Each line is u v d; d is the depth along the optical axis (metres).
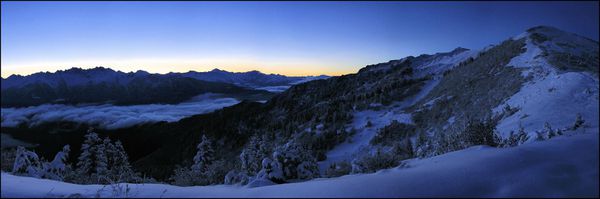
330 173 9.18
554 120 19.44
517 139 10.80
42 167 11.45
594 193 4.38
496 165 5.16
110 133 146.62
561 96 25.00
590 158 5.29
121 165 23.08
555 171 4.91
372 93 126.75
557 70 43.28
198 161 27.33
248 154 15.52
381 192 4.45
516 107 32.41
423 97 113.19
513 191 4.43
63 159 12.71
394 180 4.80
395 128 76.56
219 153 128.50
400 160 8.54
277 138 113.62
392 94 122.38
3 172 7.32
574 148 5.75
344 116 105.25
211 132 143.25
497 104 43.56
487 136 10.31
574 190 4.45
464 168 5.13
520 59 69.62
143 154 152.50
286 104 167.00
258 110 157.62
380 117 100.69
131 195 5.05
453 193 4.41
